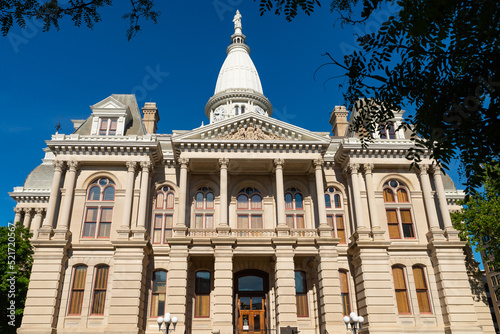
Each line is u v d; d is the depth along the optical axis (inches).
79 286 1304.1
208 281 1408.7
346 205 1526.8
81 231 1379.2
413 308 1338.6
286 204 1549.0
